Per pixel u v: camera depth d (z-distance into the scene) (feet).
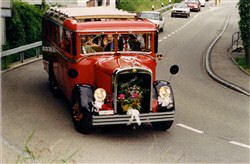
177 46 93.40
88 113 33.50
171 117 34.65
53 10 49.01
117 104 33.65
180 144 34.30
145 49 37.96
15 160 29.63
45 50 52.06
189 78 61.36
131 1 156.87
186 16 159.12
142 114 33.60
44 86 52.42
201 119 41.50
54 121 38.91
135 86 33.71
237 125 40.14
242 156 32.32
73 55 36.60
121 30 37.04
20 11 74.23
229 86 56.54
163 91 34.78
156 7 177.99
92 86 35.35
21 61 66.69
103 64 35.09
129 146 33.35
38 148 32.17
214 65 70.90
